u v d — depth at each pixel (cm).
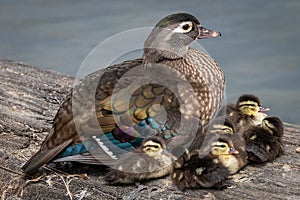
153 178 1086
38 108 1375
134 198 1034
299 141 1237
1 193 1103
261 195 1028
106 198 1041
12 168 1133
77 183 1082
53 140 1105
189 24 1267
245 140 1142
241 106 1267
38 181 1093
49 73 1594
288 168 1119
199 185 1045
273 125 1158
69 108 1125
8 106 1378
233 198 1023
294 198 1014
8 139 1241
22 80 1529
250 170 1115
